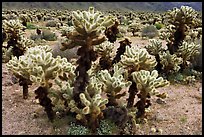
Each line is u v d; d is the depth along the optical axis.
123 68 3.45
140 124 3.01
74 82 3.07
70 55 5.53
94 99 2.73
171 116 3.23
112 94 3.07
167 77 4.35
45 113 3.21
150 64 3.28
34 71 2.90
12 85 4.04
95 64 4.27
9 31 4.70
